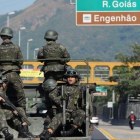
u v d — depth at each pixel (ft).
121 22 190.39
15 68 82.17
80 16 190.49
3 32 82.94
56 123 74.13
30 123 76.79
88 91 75.00
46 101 79.97
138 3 189.16
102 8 190.08
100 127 363.76
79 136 77.77
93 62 241.96
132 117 322.55
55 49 84.28
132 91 408.46
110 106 542.16
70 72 77.25
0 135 76.79
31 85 90.02
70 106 76.43
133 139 196.95
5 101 75.66
